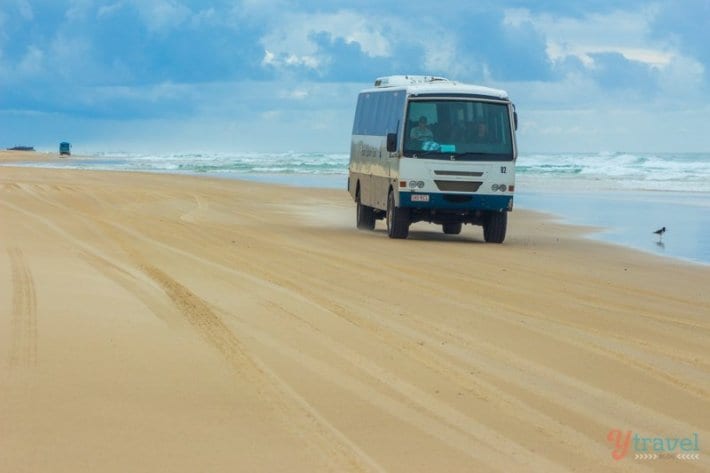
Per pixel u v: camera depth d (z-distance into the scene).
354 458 6.66
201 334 10.51
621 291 15.98
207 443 6.88
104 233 21.14
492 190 24.70
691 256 23.08
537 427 7.60
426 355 9.99
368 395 8.32
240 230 24.73
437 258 19.86
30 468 6.27
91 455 6.56
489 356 10.07
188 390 8.27
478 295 14.41
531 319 12.41
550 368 9.65
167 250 18.42
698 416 8.15
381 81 28.97
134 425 7.24
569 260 20.95
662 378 9.44
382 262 18.45
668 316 13.43
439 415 7.80
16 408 7.54
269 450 6.77
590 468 6.71
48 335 10.05
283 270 16.28
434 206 24.67
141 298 12.48
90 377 8.55
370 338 10.72
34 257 15.96
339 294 13.84
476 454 6.86
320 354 9.83
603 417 7.99
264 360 9.45
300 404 7.96
